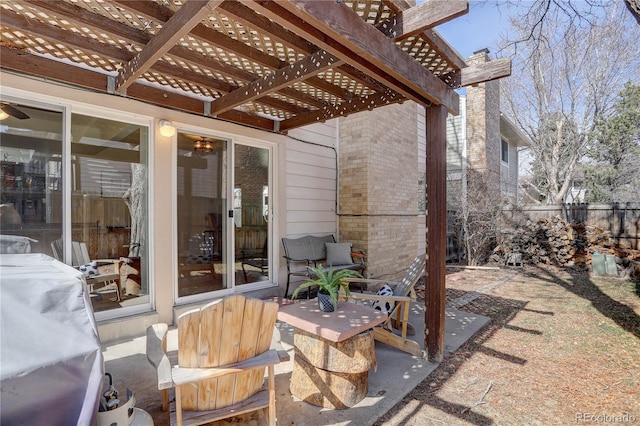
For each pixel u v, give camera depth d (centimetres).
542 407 224
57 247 297
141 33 236
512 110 1215
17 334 122
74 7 209
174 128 364
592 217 741
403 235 654
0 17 210
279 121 467
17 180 279
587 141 1099
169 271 364
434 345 290
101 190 327
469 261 788
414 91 281
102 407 134
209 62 281
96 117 322
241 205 445
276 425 197
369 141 556
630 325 382
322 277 258
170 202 367
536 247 773
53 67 280
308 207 536
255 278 462
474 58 866
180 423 159
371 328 234
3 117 273
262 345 182
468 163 931
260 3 175
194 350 162
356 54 227
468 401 231
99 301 325
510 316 420
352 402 222
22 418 112
